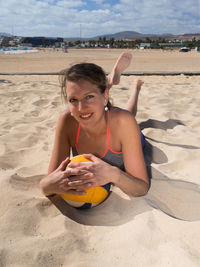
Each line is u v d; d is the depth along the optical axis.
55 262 1.27
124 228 1.51
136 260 1.26
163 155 2.62
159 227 1.50
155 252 1.29
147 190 1.83
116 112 1.78
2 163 2.32
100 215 1.70
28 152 2.63
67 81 1.49
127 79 8.68
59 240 1.40
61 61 18.09
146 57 24.80
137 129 1.79
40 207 1.68
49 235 1.45
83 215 1.71
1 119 3.81
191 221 1.58
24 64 15.90
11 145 2.77
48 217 1.61
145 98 5.06
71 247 1.35
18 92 5.65
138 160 1.78
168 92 5.61
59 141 1.90
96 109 1.52
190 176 2.19
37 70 12.30
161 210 1.68
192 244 1.34
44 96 5.41
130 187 1.70
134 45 128.12
